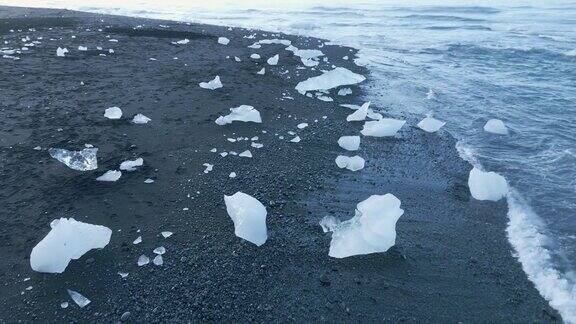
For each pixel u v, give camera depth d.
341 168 4.48
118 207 3.50
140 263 2.90
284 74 8.03
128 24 12.41
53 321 2.43
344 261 3.04
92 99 5.79
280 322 2.50
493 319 2.62
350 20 16.69
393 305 2.68
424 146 5.15
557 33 13.41
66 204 3.47
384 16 17.72
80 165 4.02
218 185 3.93
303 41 11.90
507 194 4.05
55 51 8.38
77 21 12.49
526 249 3.25
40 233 3.12
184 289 2.70
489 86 7.75
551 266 3.07
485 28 14.64
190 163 4.30
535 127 5.80
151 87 6.53
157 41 10.27
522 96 7.16
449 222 3.61
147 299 2.61
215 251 3.06
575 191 4.09
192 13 18.09
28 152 4.20
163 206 3.56
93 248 3.00
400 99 6.96
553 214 3.72
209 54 9.26
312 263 3.00
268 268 2.93
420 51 11.04
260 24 15.47
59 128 4.78
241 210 3.28
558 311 2.69
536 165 4.67
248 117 5.45
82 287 2.68
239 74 7.77
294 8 20.17
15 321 2.42
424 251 3.22
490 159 4.83
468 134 5.57
